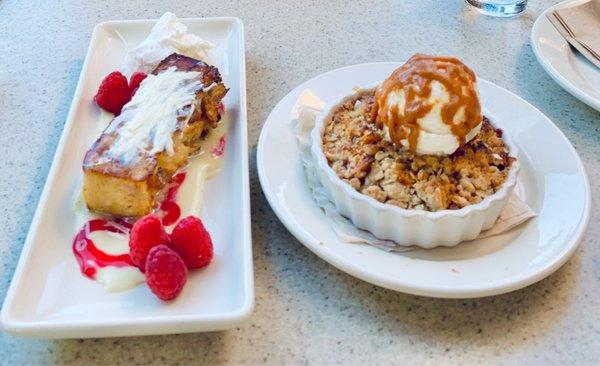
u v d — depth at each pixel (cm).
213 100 46
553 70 49
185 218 36
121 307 33
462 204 37
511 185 37
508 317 34
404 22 62
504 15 62
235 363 32
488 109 47
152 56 51
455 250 37
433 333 33
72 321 31
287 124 45
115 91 48
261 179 40
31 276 35
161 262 33
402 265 35
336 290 36
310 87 49
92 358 32
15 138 47
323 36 60
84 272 36
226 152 45
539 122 45
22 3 65
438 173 38
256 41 59
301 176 41
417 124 37
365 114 42
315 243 36
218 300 34
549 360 32
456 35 59
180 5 65
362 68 50
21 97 52
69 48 58
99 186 39
